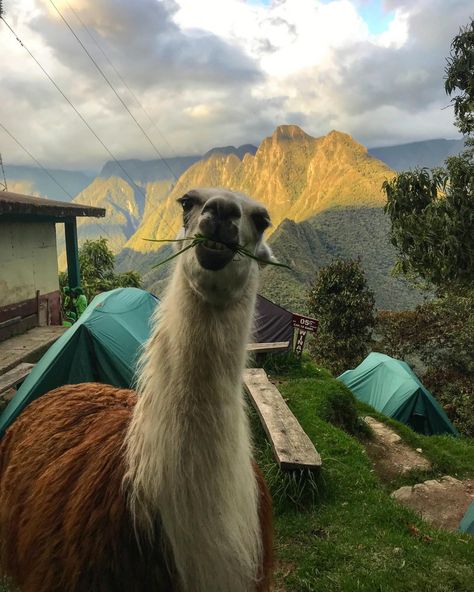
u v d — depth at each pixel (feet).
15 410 17.15
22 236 32.19
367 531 13.66
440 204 26.07
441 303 53.31
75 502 6.48
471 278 26.68
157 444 5.62
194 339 5.57
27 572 7.09
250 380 21.90
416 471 21.68
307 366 31.40
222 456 5.66
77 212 37.22
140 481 5.83
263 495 7.64
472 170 26.03
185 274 5.68
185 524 5.56
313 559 12.41
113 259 63.00
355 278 64.64
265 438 18.28
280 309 35.50
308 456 15.30
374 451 23.50
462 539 13.94
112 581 6.02
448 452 25.52
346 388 26.55
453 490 19.63
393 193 28.02
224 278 5.37
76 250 42.01
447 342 56.03
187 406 5.57
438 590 11.31
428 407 33.63
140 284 61.16
